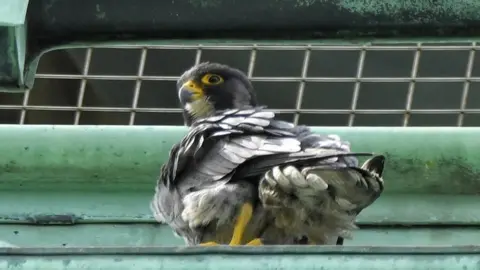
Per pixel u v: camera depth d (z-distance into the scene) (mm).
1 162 9305
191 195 8055
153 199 8703
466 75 11445
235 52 11445
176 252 6141
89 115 11344
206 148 8141
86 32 7078
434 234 9000
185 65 11477
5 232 8977
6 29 6863
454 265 6074
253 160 7875
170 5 6992
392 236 8969
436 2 6941
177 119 11328
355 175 7406
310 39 7039
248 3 6961
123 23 7031
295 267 6082
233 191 7938
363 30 7000
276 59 11234
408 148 9344
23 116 11391
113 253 6164
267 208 7930
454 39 7035
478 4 6945
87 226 9070
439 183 9250
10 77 7105
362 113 11281
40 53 7148
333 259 6098
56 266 6121
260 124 8062
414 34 7027
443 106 11445
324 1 6949
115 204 9203
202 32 7035
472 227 9070
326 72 11352
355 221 8773
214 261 6117
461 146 9344
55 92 11344
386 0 6945
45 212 9109
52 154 9320
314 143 7875
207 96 9617
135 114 11320
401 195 9227
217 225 8094
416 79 11359
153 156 9367
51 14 7031
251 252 6117
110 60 11234
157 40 7086
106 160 9344
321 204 7840
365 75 11562
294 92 11289
